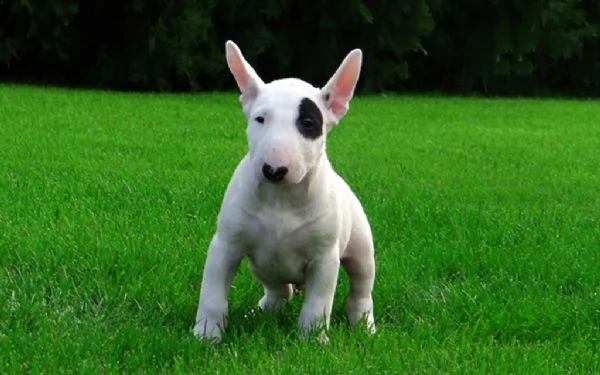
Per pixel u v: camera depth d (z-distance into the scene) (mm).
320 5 23734
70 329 4938
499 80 26719
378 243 7141
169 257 6297
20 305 5223
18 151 10766
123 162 10469
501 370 4562
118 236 6766
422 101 22812
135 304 5516
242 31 23156
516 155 13484
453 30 26188
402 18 24438
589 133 17109
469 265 6648
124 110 16438
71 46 22156
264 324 5121
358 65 4738
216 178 9500
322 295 4785
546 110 21703
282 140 4367
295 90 4559
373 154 12742
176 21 21766
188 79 22516
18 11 20719
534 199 9883
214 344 4742
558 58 26797
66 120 14211
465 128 17031
